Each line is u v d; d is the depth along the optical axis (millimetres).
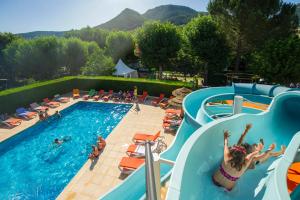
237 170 4355
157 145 14336
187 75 45188
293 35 28250
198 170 4375
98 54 37281
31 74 38875
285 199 3299
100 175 11859
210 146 5168
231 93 15211
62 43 40031
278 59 25297
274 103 8883
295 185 5941
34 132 18469
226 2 30219
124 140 15953
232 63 38438
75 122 20719
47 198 10789
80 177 11695
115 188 6715
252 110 12594
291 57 24172
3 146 15633
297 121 8914
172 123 17719
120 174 11945
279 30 29656
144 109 23016
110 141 15781
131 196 6426
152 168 2125
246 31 29906
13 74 40719
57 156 14742
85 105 25422
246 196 4453
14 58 37812
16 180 12227
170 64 38531
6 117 19547
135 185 6812
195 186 3963
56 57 38344
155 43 33719
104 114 22734
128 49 50625
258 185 4727
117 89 28844
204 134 4984
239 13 28750
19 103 21516
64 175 12641
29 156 14742
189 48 32875
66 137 17469
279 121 8664
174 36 33906
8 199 10734
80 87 30156
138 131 17578
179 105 18844
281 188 3555
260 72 26812
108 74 35656
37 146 16125
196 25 31328
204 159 4793
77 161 14062
